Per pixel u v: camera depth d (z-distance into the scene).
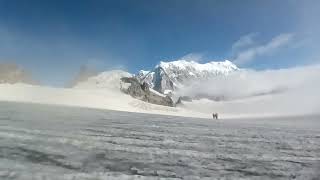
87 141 12.15
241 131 18.50
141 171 8.62
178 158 10.30
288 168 9.74
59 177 7.68
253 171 9.24
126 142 12.41
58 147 10.80
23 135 12.35
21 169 8.09
